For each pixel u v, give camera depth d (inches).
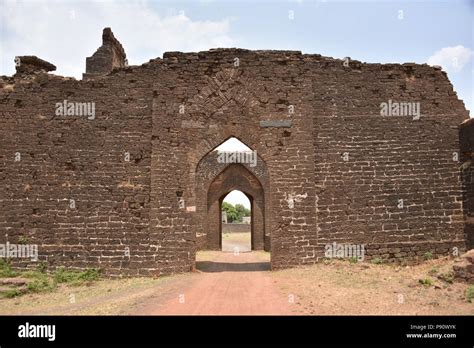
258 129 587.2
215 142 585.0
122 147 580.7
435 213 589.3
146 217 563.5
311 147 583.2
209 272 582.2
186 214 571.5
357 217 578.2
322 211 574.6
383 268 533.3
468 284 410.0
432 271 471.2
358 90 603.8
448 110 613.3
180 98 587.8
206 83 593.0
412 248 577.3
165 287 462.9
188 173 577.9
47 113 592.7
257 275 539.2
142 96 587.8
